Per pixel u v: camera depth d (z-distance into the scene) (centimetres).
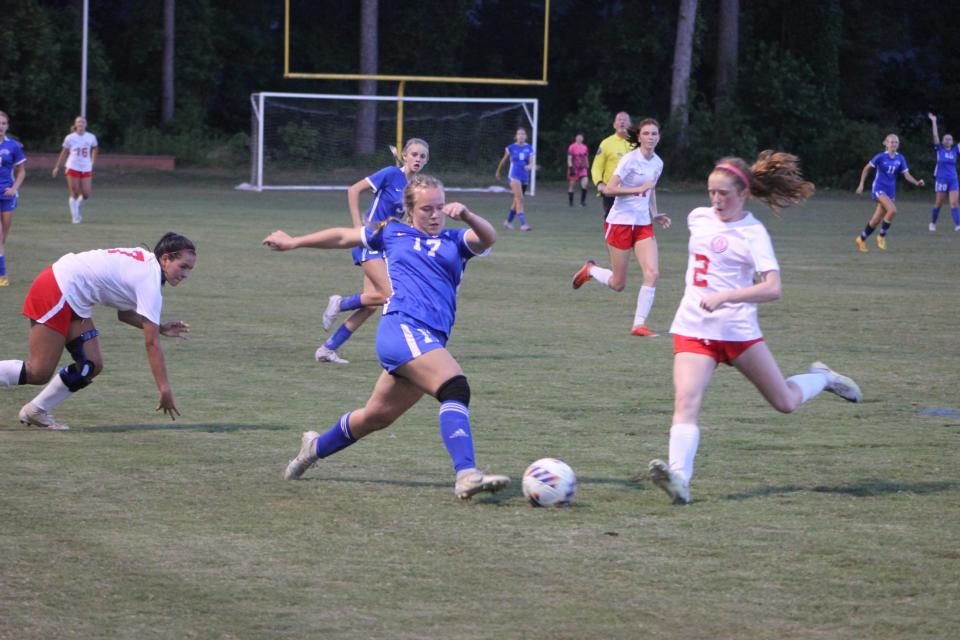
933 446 2105
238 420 2288
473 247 1762
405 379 1742
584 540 1535
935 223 8062
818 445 2112
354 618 1252
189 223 7369
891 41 16888
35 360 2159
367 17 14012
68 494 1734
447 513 1659
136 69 15775
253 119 12194
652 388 2661
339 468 1925
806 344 3328
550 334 3491
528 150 7694
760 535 1559
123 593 1320
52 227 6781
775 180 1764
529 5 17550
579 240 6906
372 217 3077
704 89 16850
